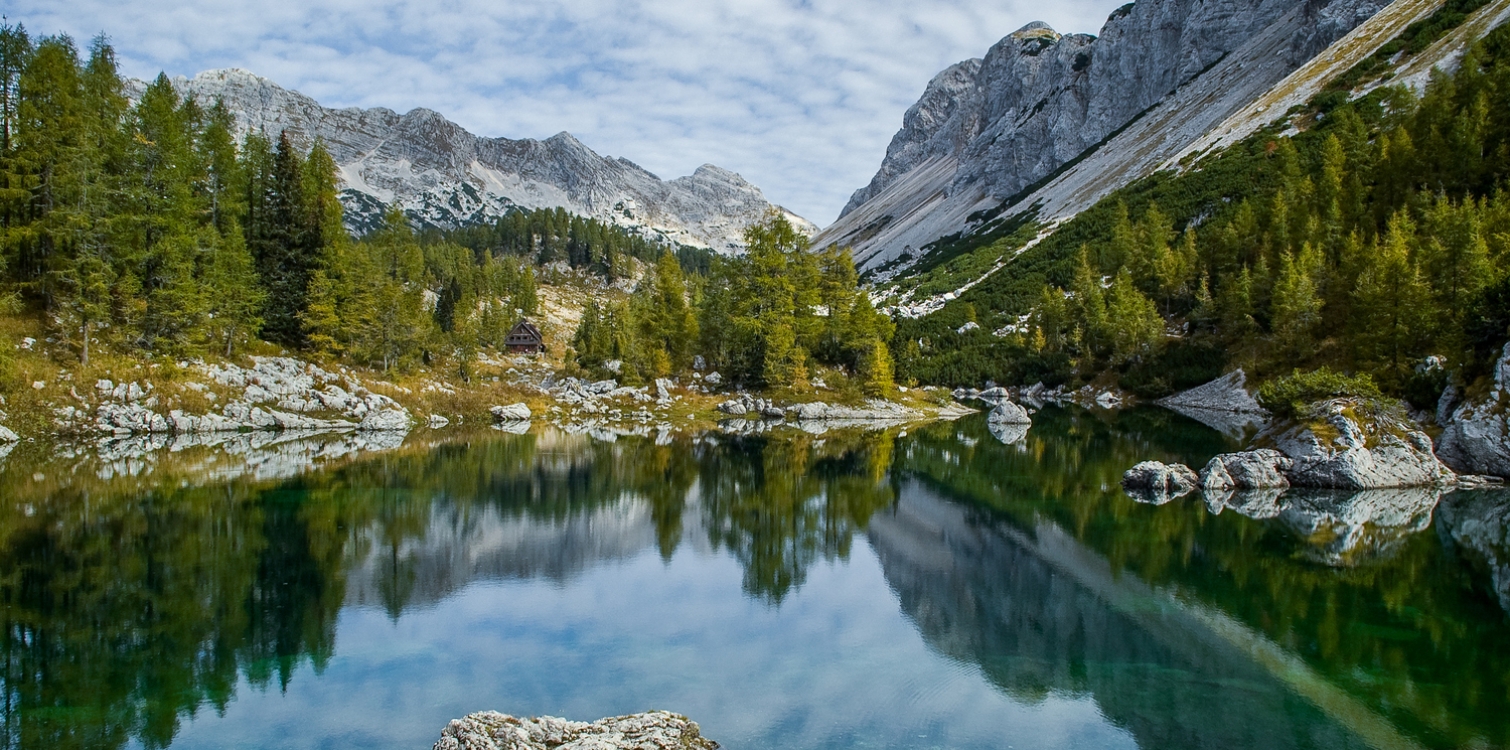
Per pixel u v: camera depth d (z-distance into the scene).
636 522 40.22
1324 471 46.50
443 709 19.39
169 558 31.50
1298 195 105.75
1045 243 171.00
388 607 26.94
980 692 20.52
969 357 134.75
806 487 49.56
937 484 50.22
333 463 53.88
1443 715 18.75
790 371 96.00
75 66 68.94
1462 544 33.81
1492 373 48.84
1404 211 79.62
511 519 40.09
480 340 133.38
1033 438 72.06
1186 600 27.47
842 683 21.09
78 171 61.50
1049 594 28.53
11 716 18.56
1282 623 24.92
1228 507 41.91
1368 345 62.06
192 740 17.64
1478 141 84.12
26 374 57.25
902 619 26.30
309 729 18.30
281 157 83.06
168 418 62.47
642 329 108.25
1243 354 92.69
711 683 21.05
